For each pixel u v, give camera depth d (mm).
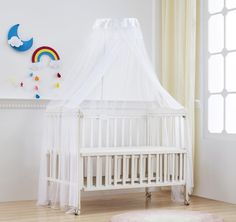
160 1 6445
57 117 5273
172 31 6309
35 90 5727
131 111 6086
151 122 6055
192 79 5980
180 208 5305
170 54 6324
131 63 5914
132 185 5293
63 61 5879
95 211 5156
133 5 6320
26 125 5680
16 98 5559
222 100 5793
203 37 6047
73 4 5938
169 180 5500
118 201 5730
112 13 6180
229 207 5375
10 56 5605
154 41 6441
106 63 5285
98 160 5117
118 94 5906
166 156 5473
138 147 5754
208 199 5844
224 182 5703
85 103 5887
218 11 5855
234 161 5582
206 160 5949
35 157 5727
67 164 5105
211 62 5949
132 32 5469
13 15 5625
